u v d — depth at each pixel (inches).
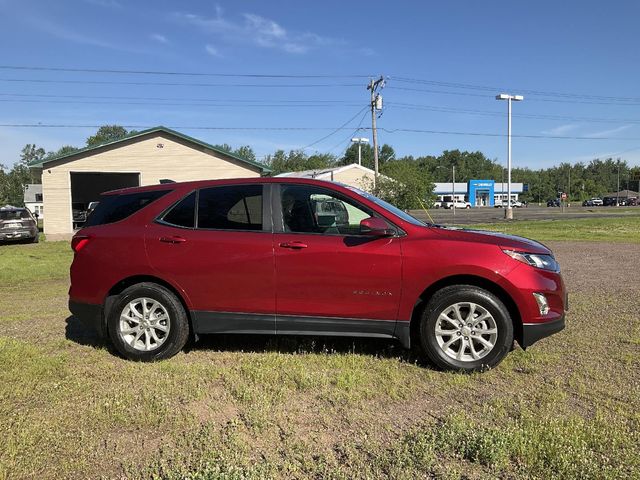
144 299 194.5
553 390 162.7
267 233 189.6
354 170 1676.9
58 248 753.6
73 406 151.3
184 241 192.1
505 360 190.9
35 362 186.7
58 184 944.9
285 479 113.8
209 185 200.7
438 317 179.6
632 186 5570.9
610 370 180.9
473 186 4042.8
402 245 181.3
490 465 118.3
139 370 182.9
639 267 437.7
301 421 142.5
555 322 179.2
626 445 126.0
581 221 1375.5
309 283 184.4
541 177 5733.3
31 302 319.0
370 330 184.1
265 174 1093.8
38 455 123.5
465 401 155.6
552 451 121.3
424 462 118.2
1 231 816.3
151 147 1000.2
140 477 115.6
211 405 153.3
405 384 169.2
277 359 191.5
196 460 121.3
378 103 1425.9
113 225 202.8
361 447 127.7
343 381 167.2
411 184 1200.8
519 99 1649.9
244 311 189.5
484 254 177.5
